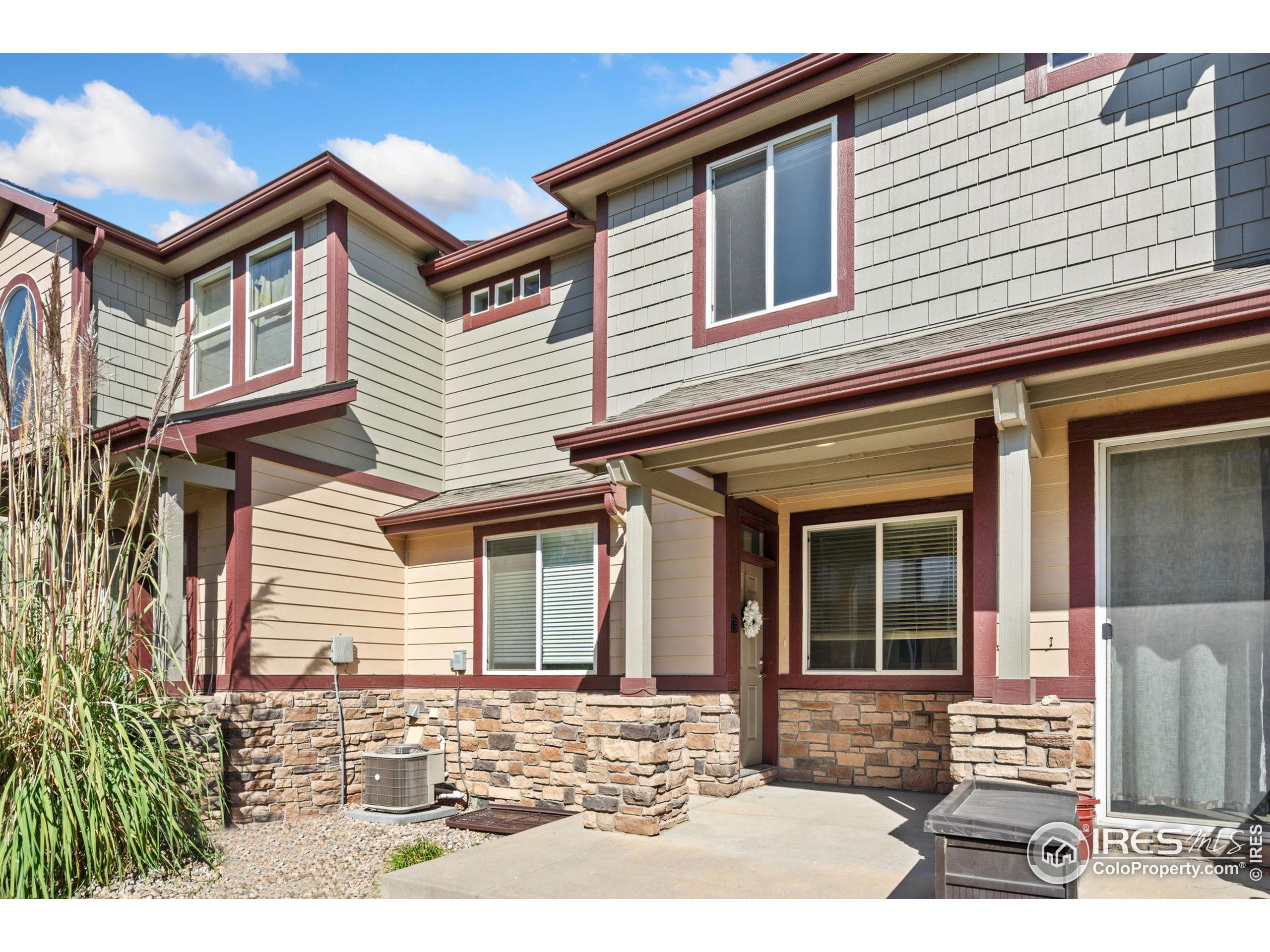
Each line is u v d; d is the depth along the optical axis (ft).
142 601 23.91
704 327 25.05
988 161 20.84
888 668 24.91
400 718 30.63
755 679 26.23
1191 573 16.88
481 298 34.50
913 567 24.88
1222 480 16.78
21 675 17.44
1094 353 14.75
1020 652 15.31
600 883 15.65
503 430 32.73
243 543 25.91
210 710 24.95
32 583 18.25
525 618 28.66
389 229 32.19
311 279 30.55
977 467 18.60
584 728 21.90
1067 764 14.42
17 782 16.92
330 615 28.60
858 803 22.34
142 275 33.76
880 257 22.16
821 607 26.21
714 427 18.86
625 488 23.29
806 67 22.88
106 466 20.20
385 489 31.30
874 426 17.81
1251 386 16.25
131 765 17.51
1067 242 19.56
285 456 27.50
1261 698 15.99
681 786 20.45
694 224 25.63
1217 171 17.94
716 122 24.66
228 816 24.64
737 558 24.81
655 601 25.44
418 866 16.98
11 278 34.09
